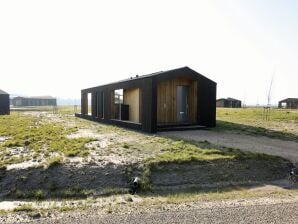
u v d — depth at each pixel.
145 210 5.87
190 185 7.93
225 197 6.84
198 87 18.05
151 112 15.56
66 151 10.07
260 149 11.31
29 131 15.88
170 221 5.17
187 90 18.69
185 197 6.89
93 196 7.21
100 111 23.95
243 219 5.23
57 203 6.68
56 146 10.98
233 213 5.56
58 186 7.63
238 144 12.31
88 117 27.39
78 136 14.20
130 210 5.91
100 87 23.80
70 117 30.83
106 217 5.46
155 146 11.15
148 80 15.91
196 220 5.20
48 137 13.45
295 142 13.50
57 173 8.10
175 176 8.27
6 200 6.97
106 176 8.05
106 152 10.04
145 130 16.14
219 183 8.12
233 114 32.91
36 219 5.46
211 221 5.14
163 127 16.70
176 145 11.27
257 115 30.77
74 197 7.19
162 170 8.45
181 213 5.60
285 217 5.33
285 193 7.22
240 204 6.21
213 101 18.64
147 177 8.04
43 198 7.12
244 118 26.69
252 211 5.68
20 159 9.12
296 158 10.13
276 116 28.73
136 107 19.05
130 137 13.80
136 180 7.59
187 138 13.49
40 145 11.41
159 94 17.69
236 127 18.69
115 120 20.38
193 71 17.72
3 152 10.20
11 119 26.17
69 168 8.32
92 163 8.65
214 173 8.55
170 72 16.48
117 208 6.10
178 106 18.41
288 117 27.42
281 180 8.59
